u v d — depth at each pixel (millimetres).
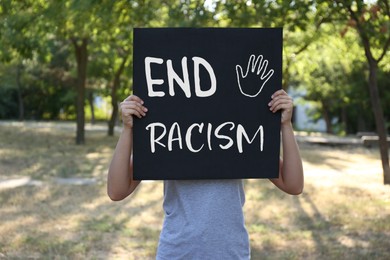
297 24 8156
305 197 9109
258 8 7762
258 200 8805
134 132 2344
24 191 9266
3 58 12984
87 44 18375
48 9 9172
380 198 9117
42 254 5648
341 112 37875
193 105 2357
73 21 9750
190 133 2355
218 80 2367
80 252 5734
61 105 44688
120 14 8734
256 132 2385
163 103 2350
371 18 8766
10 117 44625
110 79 23438
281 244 6191
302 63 15742
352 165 14445
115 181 2393
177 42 2348
